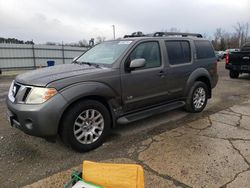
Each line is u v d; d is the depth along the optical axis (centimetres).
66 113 382
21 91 384
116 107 442
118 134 477
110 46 506
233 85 1066
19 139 452
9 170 352
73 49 3334
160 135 470
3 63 2842
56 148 417
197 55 601
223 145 423
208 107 673
